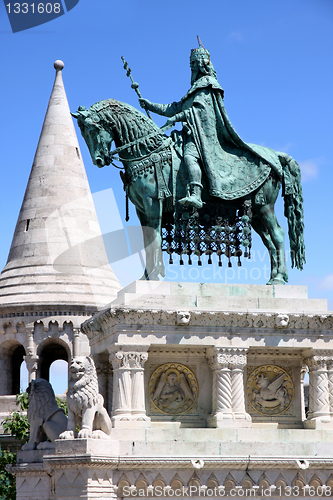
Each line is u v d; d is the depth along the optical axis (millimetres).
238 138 19047
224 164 18906
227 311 17562
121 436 16656
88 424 16266
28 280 39906
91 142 18594
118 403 17016
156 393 17891
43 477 18750
